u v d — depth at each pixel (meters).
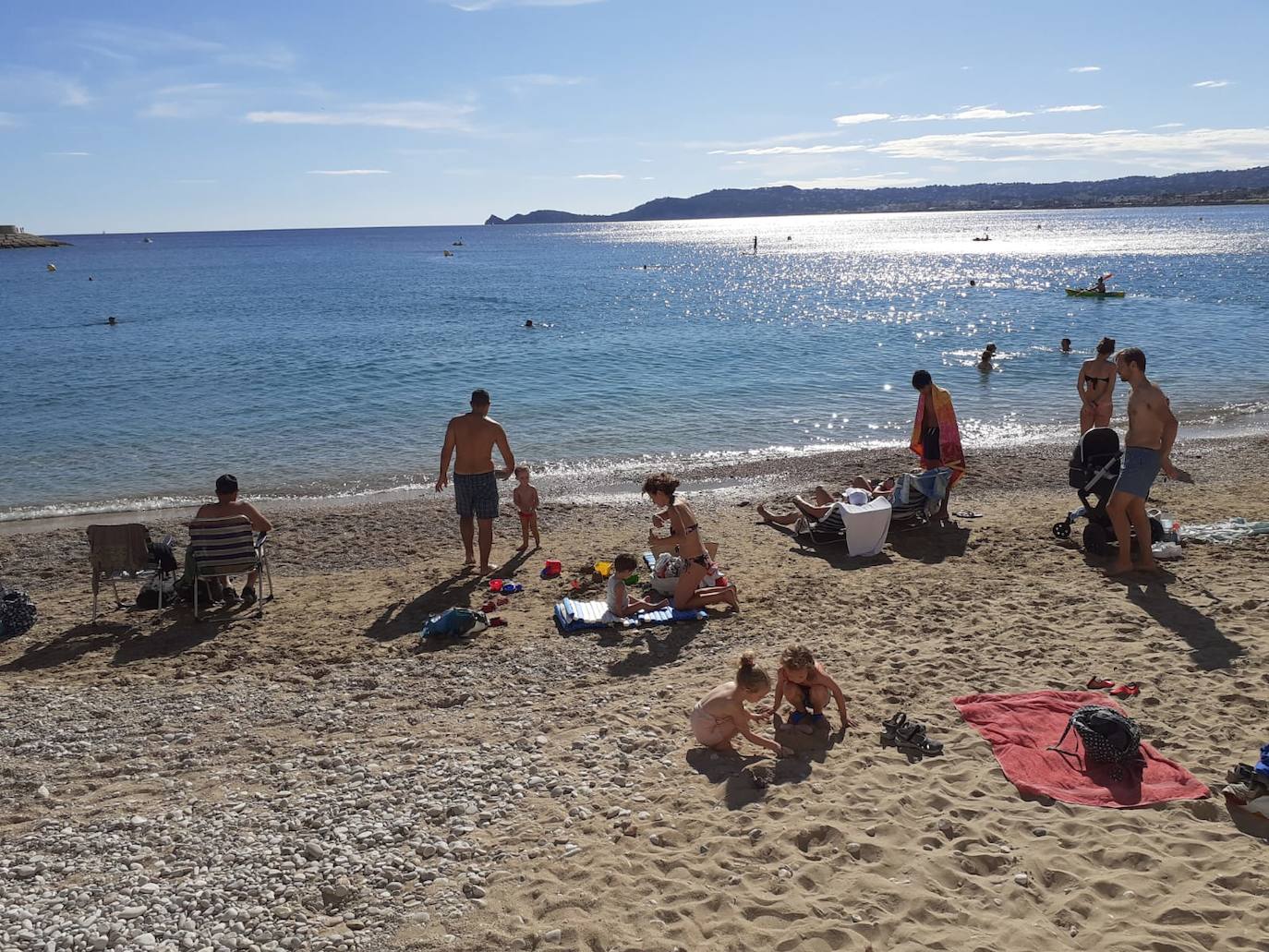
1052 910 4.03
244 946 4.00
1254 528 9.66
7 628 8.40
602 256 120.81
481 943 3.95
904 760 5.43
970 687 6.39
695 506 12.98
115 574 8.72
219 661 7.62
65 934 4.10
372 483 15.18
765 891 4.23
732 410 20.09
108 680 7.30
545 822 4.93
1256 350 25.56
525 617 8.48
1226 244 101.06
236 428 19.08
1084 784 5.05
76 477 15.66
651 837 4.71
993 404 20.05
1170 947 3.73
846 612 8.17
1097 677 6.43
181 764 5.84
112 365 27.31
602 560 10.31
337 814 5.09
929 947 3.81
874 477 14.34
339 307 48.16
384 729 6.29
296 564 10.88
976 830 4.64
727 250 127.00
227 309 46.84
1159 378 22.33
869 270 75.75
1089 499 12.09
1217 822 4.68
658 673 7.05
